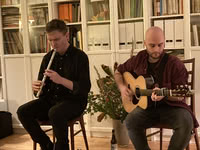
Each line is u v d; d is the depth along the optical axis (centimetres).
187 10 303
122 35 333
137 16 329
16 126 372
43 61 246
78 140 334
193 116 209
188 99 293
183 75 212
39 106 233
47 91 239
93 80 342
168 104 211
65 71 234
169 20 312
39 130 228
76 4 349
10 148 313
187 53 308
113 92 303
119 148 306
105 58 336
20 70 365
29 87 364
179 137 194
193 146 299
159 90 199
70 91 231
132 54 307
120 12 333
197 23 321
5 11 368
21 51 368
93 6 343
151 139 325
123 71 248
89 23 343
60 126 209
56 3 355
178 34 311
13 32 368
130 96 235
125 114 300
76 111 224
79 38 347
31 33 364
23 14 358
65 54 236
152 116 214
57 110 212
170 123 207
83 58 233
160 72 218
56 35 223
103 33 338
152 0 326
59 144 208
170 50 322
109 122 341
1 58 369
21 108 227
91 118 346
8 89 371
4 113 357
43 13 358
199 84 307
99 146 311
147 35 217
